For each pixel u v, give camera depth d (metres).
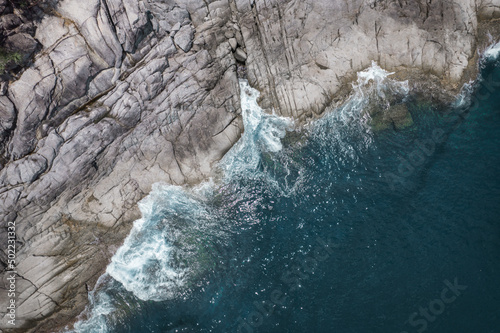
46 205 17.38
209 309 16.88
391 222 17.72
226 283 17.31
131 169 18.64
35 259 17.22
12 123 16.44
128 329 16.92
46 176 17.16
